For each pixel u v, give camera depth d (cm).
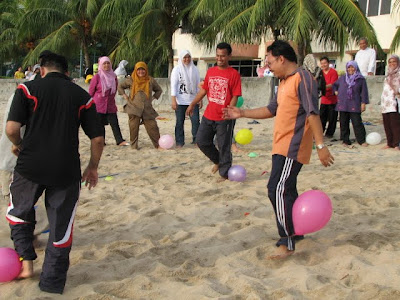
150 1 1908
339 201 551
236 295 324
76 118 326
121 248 421
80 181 335
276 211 378
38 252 416
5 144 428
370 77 1409
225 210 529
